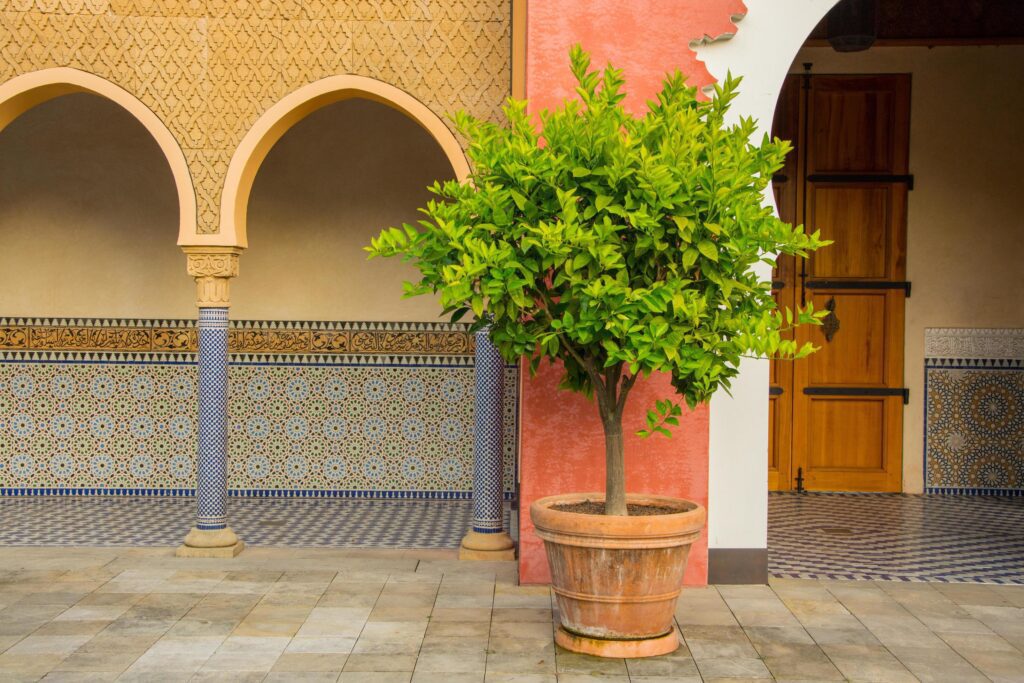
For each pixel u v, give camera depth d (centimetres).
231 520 659
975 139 750
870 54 750
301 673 370
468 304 399
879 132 753
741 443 498
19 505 701
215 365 552
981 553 573
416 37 541
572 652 395
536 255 386
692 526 390
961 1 735
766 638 415
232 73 543
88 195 731
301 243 736
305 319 736
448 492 737
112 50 541
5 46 541
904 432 757
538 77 492
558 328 376
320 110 735
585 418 493
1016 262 750
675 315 371
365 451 737
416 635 414
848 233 757
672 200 365
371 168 736
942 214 752
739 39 492
